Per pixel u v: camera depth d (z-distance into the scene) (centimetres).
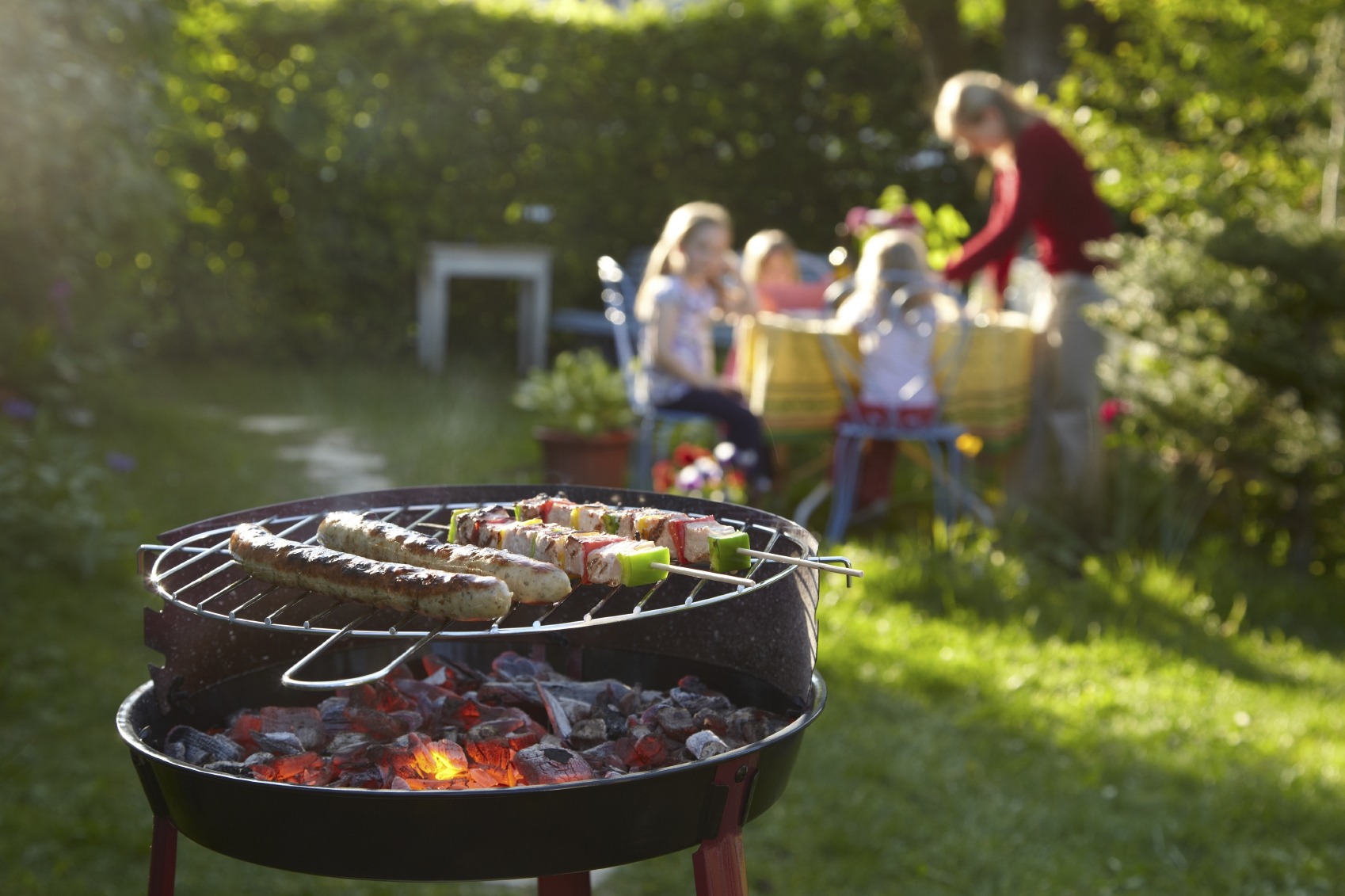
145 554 152
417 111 822
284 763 145
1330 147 479
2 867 246
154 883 143
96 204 540
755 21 852
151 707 154
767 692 173
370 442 610
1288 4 542
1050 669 366
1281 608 433
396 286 843
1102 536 477
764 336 460
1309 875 263
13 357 536
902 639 379
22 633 353
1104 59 657
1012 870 262
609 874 263
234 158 797
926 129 860
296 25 794
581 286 882
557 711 163
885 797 290
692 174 876
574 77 848
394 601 129
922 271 458
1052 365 478
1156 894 255
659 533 153
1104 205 472
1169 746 320
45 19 518
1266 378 445
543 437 518
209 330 801
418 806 122
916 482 552
